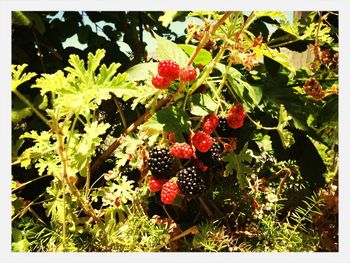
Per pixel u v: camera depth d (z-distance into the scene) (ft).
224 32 1.24
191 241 1.31
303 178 1.45
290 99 1.42
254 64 1.14
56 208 1.31
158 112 1.14
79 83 1.08
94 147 1.22
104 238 1.24
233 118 1.22
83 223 1.34
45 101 1.25
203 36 1.18
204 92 1.27
